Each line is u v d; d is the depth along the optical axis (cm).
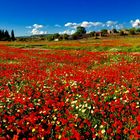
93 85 1206
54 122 793
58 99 1021
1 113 877
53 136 704
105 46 4750
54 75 1566
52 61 2527
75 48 4791
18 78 1559
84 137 692
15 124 774
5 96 1091
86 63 2356
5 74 1647
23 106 942
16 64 2261
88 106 916
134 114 811
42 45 6238
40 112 866
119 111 839
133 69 1698
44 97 1077
